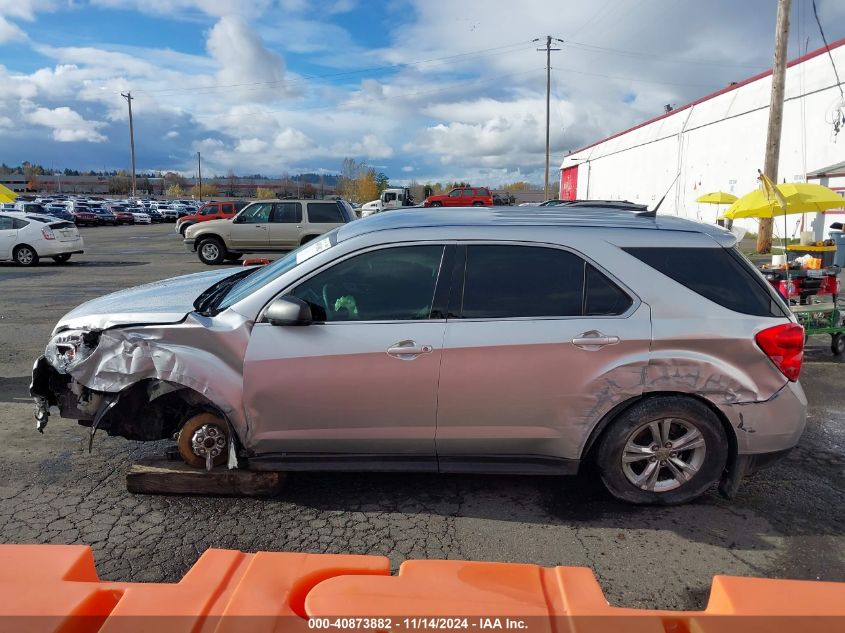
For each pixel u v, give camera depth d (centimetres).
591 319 337
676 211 3180
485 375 332
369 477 395
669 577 292
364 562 178
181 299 392
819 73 2100
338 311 344
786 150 2277
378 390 333
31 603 158
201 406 367
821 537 327
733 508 357
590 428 338
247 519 344
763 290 350
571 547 317
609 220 370
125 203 5934
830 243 1115
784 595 162
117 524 338
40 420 379
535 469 346
